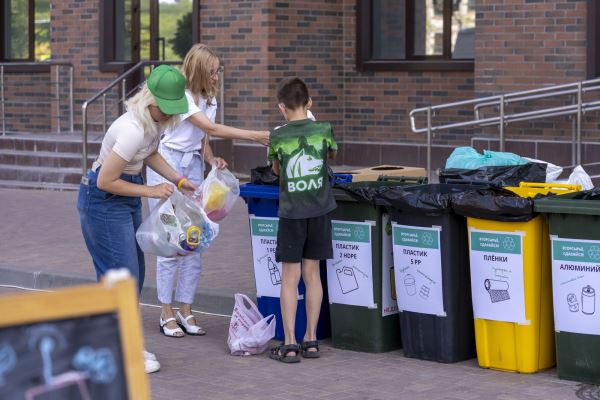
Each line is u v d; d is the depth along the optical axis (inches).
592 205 251.8
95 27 768.3
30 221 542.9
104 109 715.4
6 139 733.3
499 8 605.0
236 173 690.8
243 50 684.7
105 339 137.9
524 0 596.4
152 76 259.9
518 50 601.0
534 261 266.1
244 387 268.7
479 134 625.9
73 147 704.4
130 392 137.9
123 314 138.2
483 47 612.7
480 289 274.8
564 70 587.8
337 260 298.8
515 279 268.1
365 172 326.6
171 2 755.4
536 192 282.0
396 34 708.7
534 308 269.1
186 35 752.3
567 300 261.3
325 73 708.0
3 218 552.7
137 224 277.1
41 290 409.4
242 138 303.9
